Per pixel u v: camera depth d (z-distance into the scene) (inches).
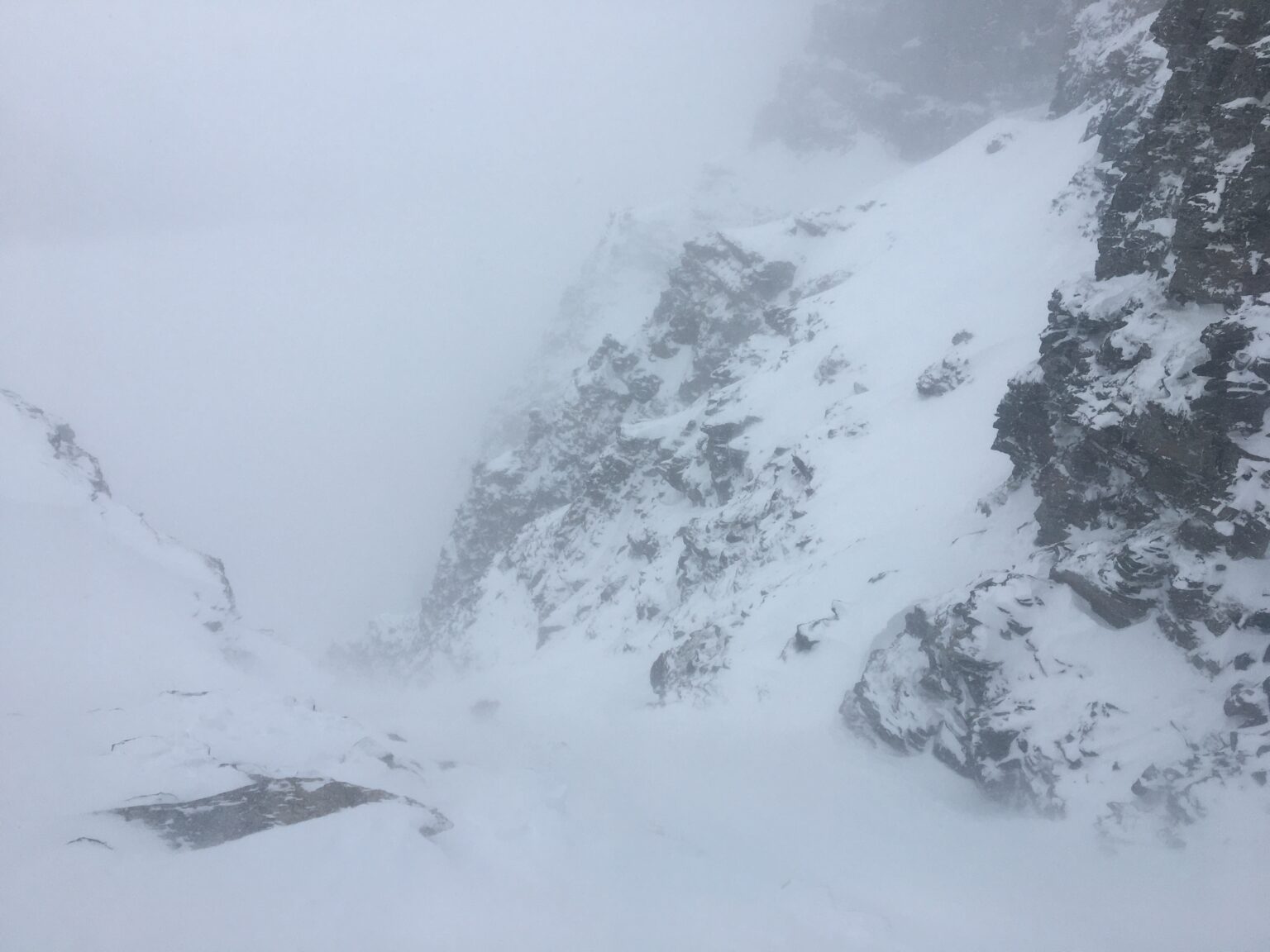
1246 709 683.4
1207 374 781.9
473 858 431.5
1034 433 1036.5
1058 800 718.5
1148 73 1829.5
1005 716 795.4
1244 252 824.3
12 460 1221.1
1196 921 549.0
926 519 1233.4
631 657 1720.0
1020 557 992.9
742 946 396.8
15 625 834.2
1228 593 745.6
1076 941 519.2
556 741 1050.7
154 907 317.7
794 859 619.5
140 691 781.9
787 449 1909.4
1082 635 815.7
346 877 364.2
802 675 1072.2
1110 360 919.0
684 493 2319.1
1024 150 2485.2
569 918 383.2
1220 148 853.2
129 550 1186.6
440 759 719.1
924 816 753.0
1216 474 770.2
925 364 1738.4
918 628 949.8
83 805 425.4
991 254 1996.8
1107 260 1064.2
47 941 287.9
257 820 403.5
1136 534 836.6
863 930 444.5
